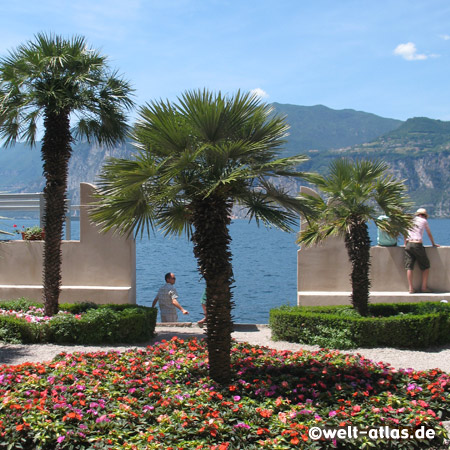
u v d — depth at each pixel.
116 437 4.86
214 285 6.23
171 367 6.86
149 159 5.95
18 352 8.66
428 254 12.05
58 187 10.41
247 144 6.18
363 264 10.10
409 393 5.94
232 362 7.05
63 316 9.57
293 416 5.21
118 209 6.27
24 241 12.77
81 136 11.45
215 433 4.88
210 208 6.12
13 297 12.44
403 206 10.13
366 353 8.90
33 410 5.26
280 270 32.91
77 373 6.59
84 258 12.52
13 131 10.74
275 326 10.03
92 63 10.42
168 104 6.11
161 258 44.53
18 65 10.09
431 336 9.50
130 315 9.73
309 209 6.61
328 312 10.38
